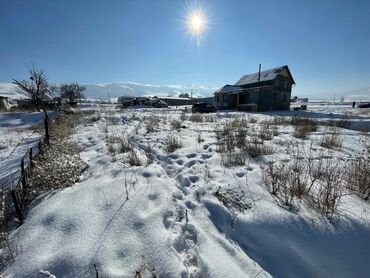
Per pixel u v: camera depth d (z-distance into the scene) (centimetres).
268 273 218
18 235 254
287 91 3181
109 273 199
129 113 1814
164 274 204
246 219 273
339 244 232
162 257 218
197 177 401
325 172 380
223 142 645
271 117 1623
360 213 268
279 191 326
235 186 351
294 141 671
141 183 370
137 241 237
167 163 495
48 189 368
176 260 219
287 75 3145
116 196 320
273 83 2939
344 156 509
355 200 299
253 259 235
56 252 223
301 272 221
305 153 534
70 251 219
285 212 273
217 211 297
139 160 498
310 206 285
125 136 797
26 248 233
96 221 265
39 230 258
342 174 370
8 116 1720
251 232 260
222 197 326
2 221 270
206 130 927
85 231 249
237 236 261
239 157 482
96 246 227
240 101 3144
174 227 268
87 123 1268
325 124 1116
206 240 246
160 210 290
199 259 223
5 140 933
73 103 2909
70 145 611
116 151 585
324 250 230
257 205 295
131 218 270
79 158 486
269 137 725
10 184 400
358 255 224
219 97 3381
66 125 1069
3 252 230
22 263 215
